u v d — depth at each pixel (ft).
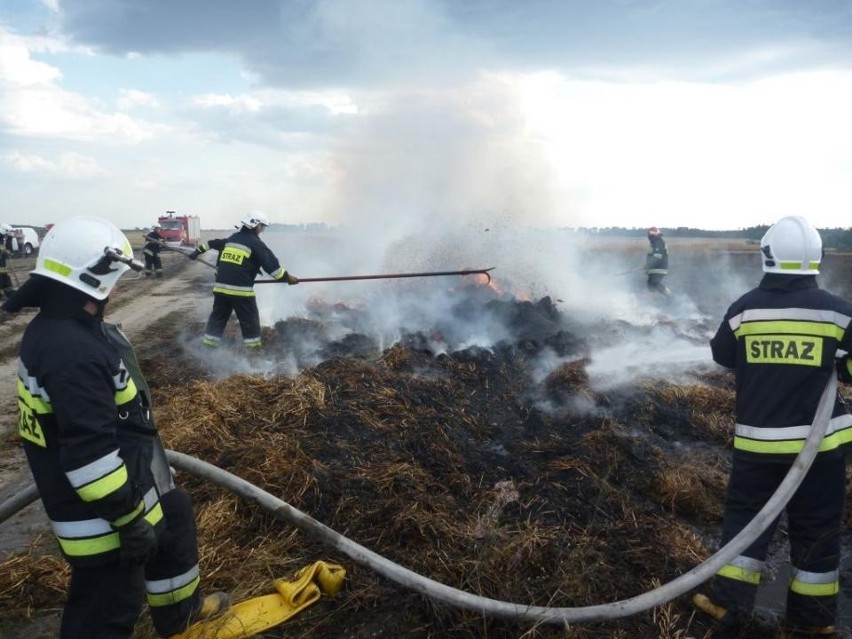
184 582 8.66
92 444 6.88
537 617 9.07
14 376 24.85
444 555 11.11
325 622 9.78
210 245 26.32
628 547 11.82
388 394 18.24
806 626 9.78
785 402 9.56
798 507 9.77
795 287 9.75
